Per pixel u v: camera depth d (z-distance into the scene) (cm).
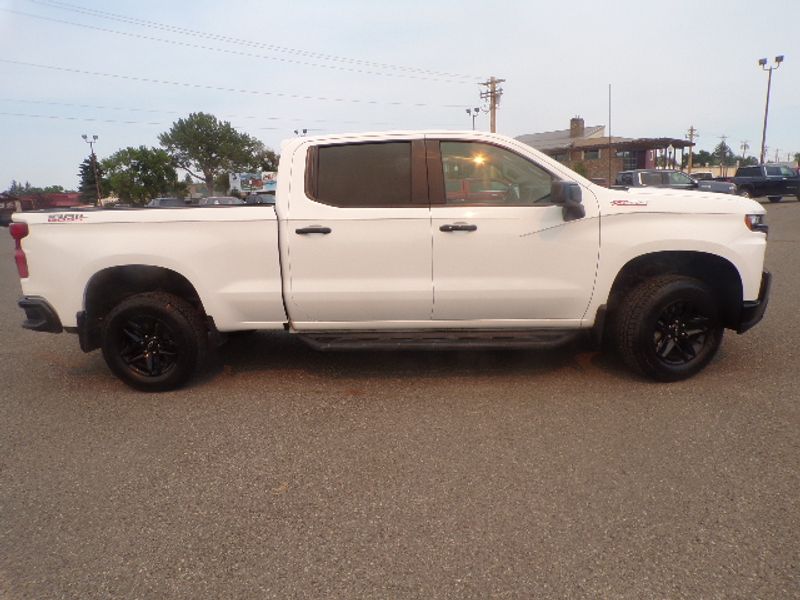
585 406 380
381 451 327
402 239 402
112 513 274
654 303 399
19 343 589
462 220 399
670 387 409
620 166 4484
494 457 316
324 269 408
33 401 421
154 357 429
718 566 224
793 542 237
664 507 264
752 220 405
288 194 409
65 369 498
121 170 6825
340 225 403
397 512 267
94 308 436
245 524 262
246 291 413
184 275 412
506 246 401
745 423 347
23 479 307
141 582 226
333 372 464
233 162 8744
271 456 326
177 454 331
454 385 427
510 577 222
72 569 234
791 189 2612
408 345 408
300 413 385
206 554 242
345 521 262
